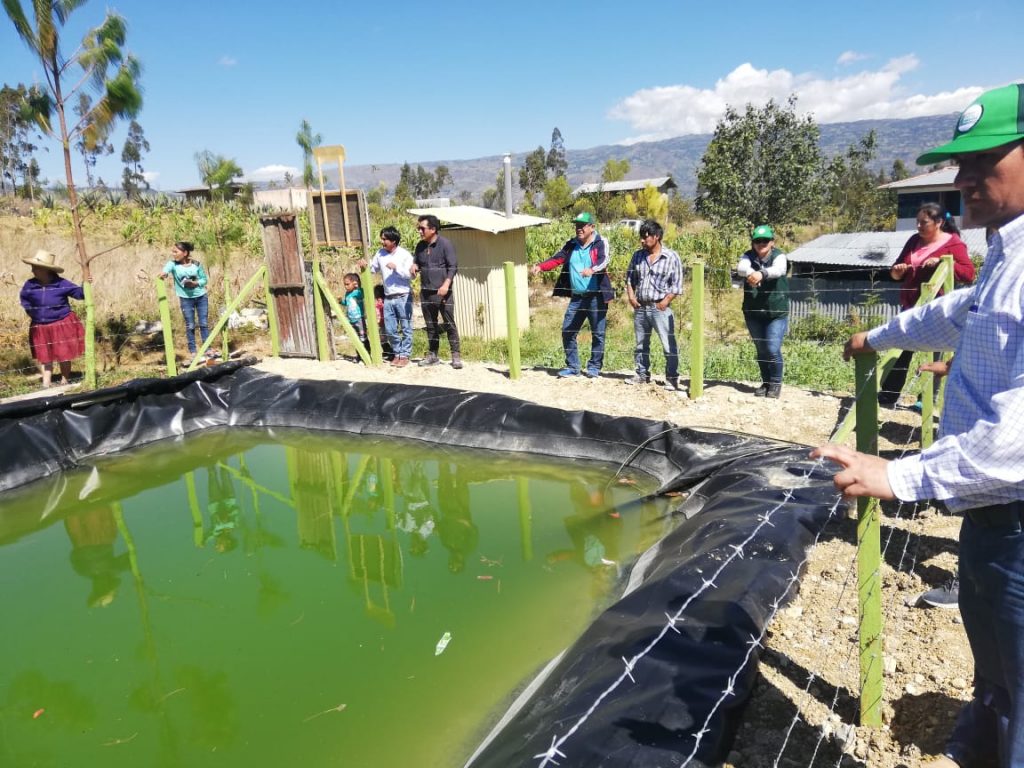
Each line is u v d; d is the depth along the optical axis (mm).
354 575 5398
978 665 2055
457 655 4301
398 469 7484
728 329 12734
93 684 4211
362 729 3711
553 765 2611
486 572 5273
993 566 1825
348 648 4434
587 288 8164
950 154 1806
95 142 9406
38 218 28703
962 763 2215
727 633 3273
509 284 8383
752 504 4785
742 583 3715
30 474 7555
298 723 3781
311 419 8797
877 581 2656
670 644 3211
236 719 3834
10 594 5336
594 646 3430
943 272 4945
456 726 3699
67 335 9352
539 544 5652
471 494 6746
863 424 2482
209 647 4520
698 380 7383
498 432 7680
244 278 14258
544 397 7938
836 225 36750
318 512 6664
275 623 4762
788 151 23125
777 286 7035
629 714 2803
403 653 4344
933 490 1781
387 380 9039
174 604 5090
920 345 2264
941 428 1969
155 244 21406
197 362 10062
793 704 3033
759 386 7773
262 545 6027
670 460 6547
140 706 3988
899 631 3479
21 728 3857
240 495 7141
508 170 11945
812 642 3449
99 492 7305
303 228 19172
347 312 10570
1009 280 1733
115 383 9461
